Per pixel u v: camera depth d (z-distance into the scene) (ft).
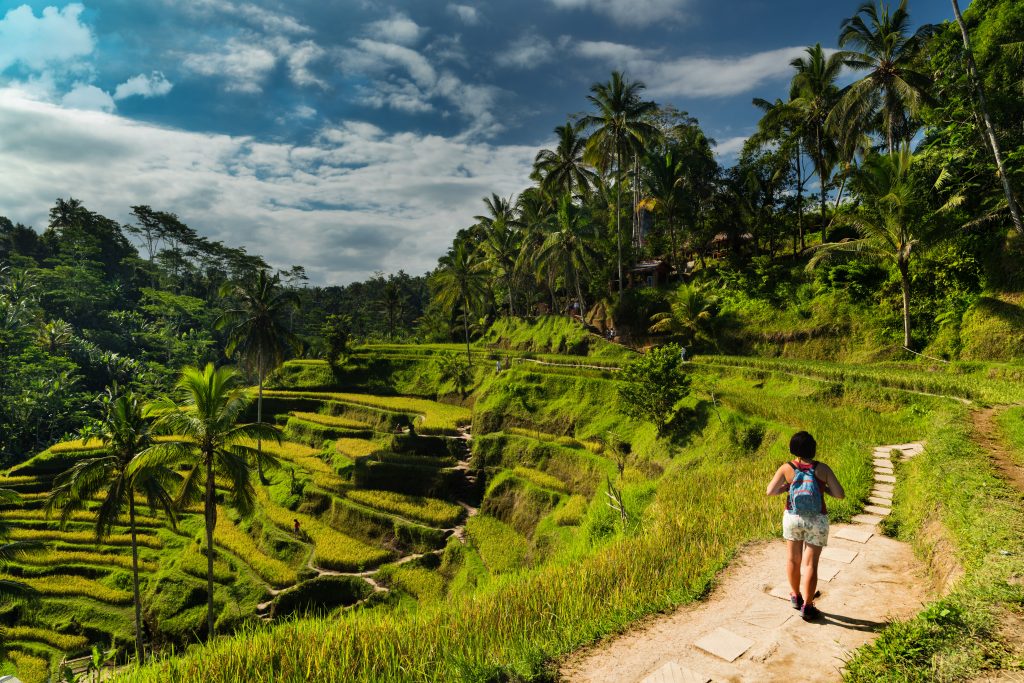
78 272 377.30
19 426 248.11
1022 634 14.84
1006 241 93.15
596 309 183.42
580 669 17.62
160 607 102.17
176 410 79.46
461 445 149.59
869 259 119.65
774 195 170.40
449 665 18.99
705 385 114.32
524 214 223.10
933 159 107.14
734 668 16.79
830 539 29.43
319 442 177.27
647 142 162.50
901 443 58.03
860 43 118.93
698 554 29.40
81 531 131.23
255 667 22.24
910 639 15.30
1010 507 23.94
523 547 104.78
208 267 514.27
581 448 122.42
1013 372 77.36
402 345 252.83
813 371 99.14
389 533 119.65
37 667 92.73
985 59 92.17
